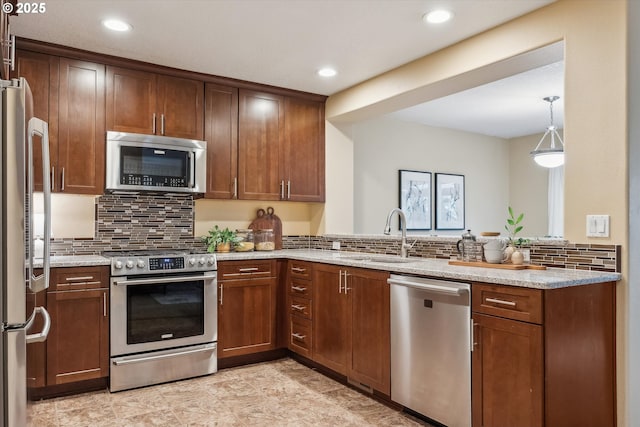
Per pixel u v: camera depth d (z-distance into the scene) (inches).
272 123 160.7
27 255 60.8
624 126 87.5
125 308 122.1
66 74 126.8
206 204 159.3
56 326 114.1
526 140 263.3
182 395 118.5
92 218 139.0
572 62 95.1
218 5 101.5
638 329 90.2
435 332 96.9
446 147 239.5
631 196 88.3
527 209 262.8
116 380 120.3
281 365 143.9
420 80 131.3
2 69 62.5
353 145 193.0
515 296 81.5
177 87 143.4
